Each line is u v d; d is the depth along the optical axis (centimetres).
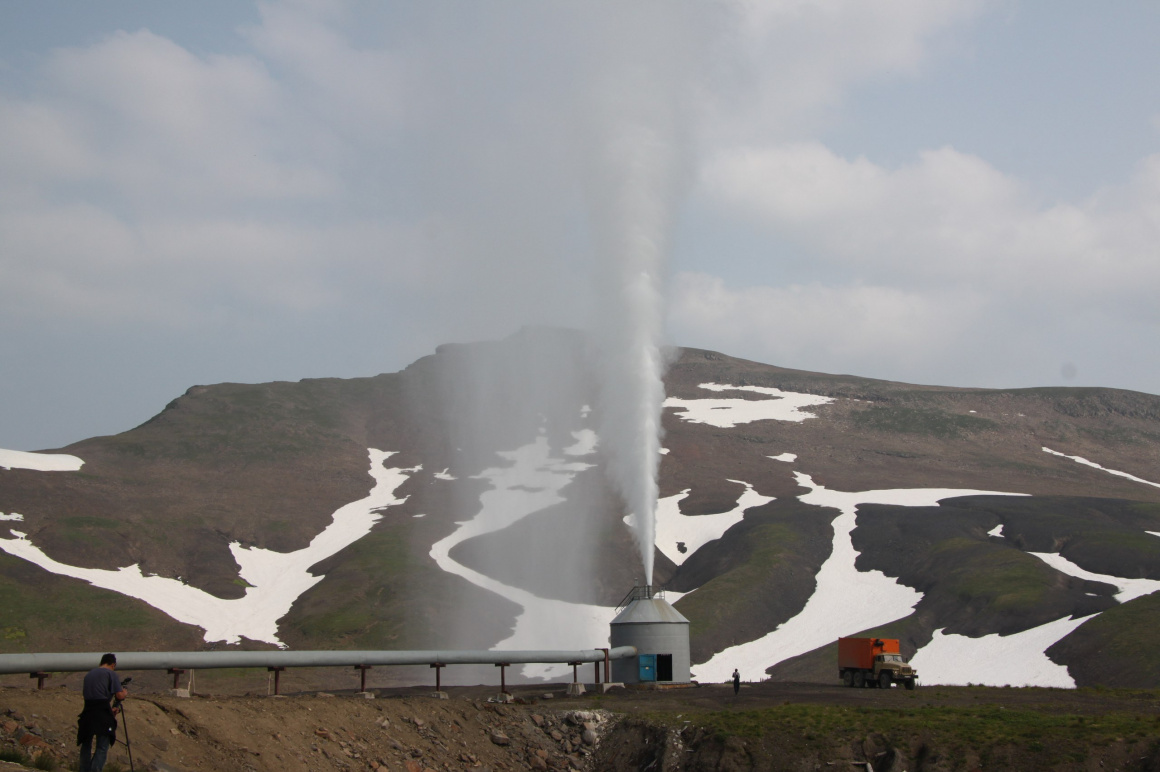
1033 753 3372
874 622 9194
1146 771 3219
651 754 3738
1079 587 9144
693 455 18212
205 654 3362
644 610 5441
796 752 3591
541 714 3997
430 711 3709
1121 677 6594
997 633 8294
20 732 2430
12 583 9256
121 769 2386
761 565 10781
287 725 3131
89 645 8344
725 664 8538
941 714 3906
